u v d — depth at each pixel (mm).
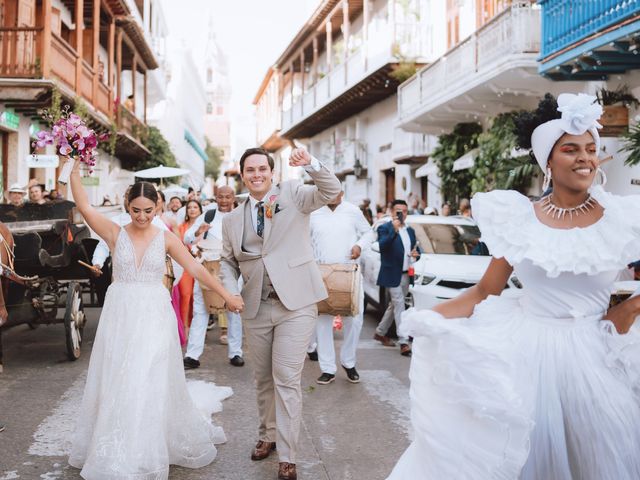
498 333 2822
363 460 4844
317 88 31203
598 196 2770
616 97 11539
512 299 2969
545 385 2744
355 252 7254
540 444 2723
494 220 2852
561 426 2713
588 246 2695
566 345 2758
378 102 27047
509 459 2586
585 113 2678
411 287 8961
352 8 28281
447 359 2672
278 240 4574
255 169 4633
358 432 5477
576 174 2736
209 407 5859
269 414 4836
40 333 9930
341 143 31344
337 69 28047
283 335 4523
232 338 7918
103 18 23438
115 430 4109
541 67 12016
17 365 7766
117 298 4484
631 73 11492
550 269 2689
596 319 2812
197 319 7836
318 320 7082
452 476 2635
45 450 4902
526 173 14023
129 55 29000
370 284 11188
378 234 9008
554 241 2742
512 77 13430
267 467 4652
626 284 4797
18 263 7629
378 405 6262
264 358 4699
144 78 31609
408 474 2783
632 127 10172
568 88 13266
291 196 4633
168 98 46469
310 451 5023
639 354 2693
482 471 2609
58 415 5781
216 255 8039
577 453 2719
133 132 26156
